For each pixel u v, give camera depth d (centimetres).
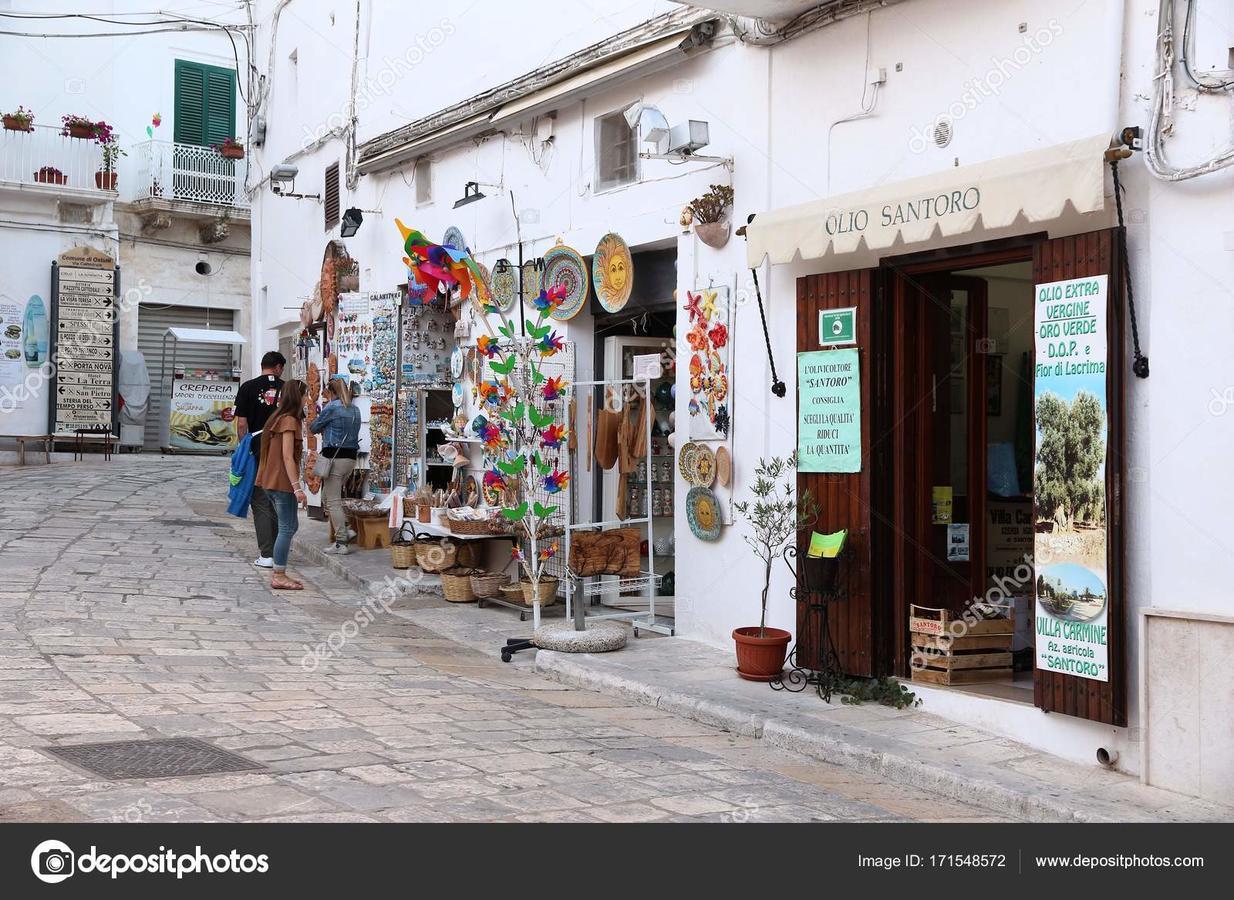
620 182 935
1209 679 506
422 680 712
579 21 973
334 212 1498
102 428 2256
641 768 536
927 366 702
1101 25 570
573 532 913
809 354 727
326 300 1451
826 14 726
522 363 910
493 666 791
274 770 477
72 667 643
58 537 1140
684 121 855
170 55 2425
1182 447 530
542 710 659
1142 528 546
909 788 549
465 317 1157
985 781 526
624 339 989
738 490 805
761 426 782
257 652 746
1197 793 509
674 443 866
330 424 1226
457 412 1148
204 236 2500
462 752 534
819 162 739
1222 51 517
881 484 693
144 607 846
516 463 819
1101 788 525
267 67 1798
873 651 684
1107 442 552
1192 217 527
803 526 724
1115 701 545
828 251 687
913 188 628
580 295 960
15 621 748
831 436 713
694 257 841
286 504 1005
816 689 703
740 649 725
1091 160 537
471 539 1047
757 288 750
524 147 1057
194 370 2552
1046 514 582
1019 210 566
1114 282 551
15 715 532
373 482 1303
